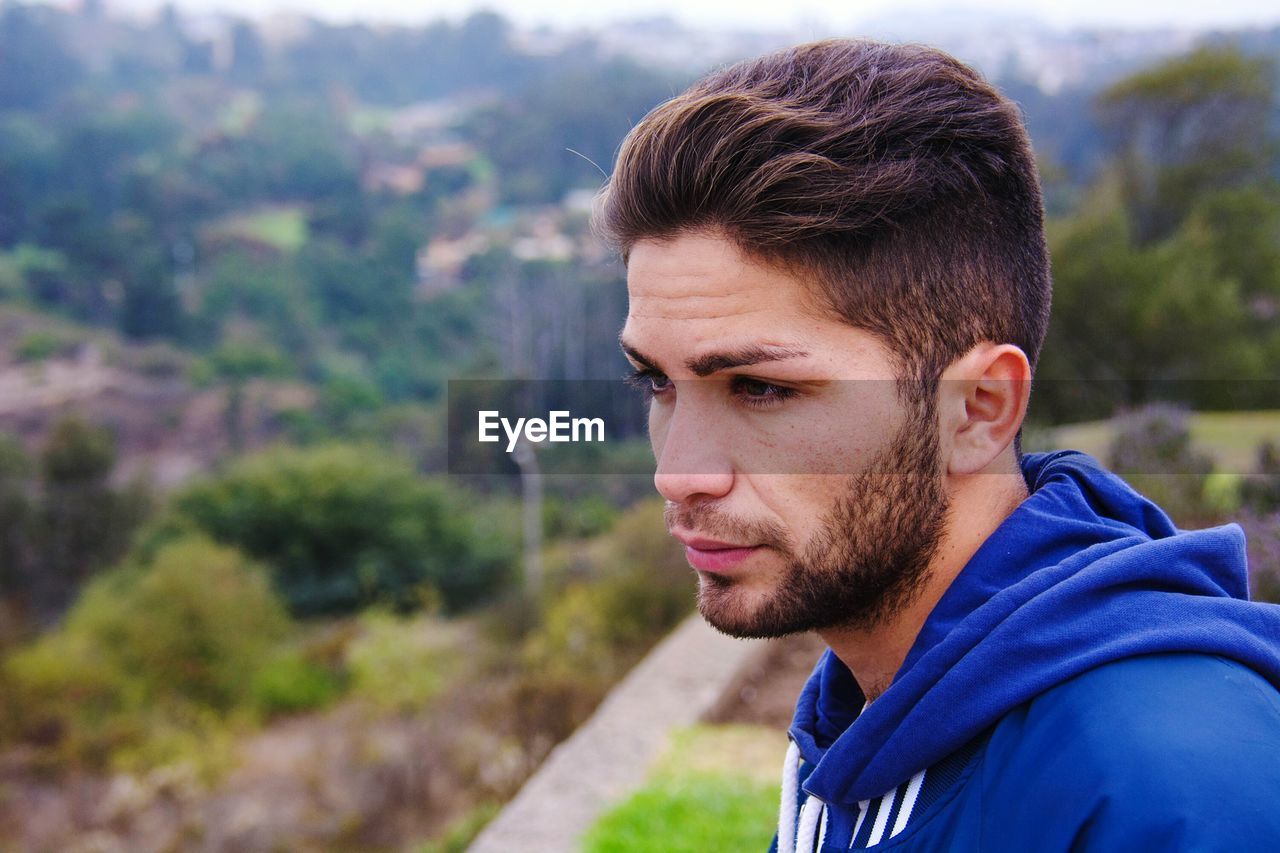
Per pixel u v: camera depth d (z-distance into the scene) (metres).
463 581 23.36
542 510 19.73
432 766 7.99
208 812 9.62
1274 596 3.47
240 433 48.16
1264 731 0.57
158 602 16.11
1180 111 17.77
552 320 22.36
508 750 7.81
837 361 0.68
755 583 0.72
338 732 12.00
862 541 0.71
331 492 24.75
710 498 0.72
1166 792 0.54
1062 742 0.60
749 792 3.44
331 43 132.00
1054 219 15.54
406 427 43.97
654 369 0.76
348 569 24.03
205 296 65.06
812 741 0.87
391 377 57.16
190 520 25.28
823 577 0.71
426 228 82.00
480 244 75.06
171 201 80.06
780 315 0.68
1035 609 0.66
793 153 0.67
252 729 14.65
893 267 0.68
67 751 12.47
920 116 0.70
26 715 13.59
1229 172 17.25
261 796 9.92
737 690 4.87
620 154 0.75
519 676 9.37
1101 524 0.76
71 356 58.34
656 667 5.05
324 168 90.50
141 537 25.27
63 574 25.11
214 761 12.00
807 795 0.91
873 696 0.82
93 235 71.38
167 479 43.38
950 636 0.69
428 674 12.66
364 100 126.75
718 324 0.69
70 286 67.25
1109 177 16.77
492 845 3.48
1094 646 0.64
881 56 0.74
